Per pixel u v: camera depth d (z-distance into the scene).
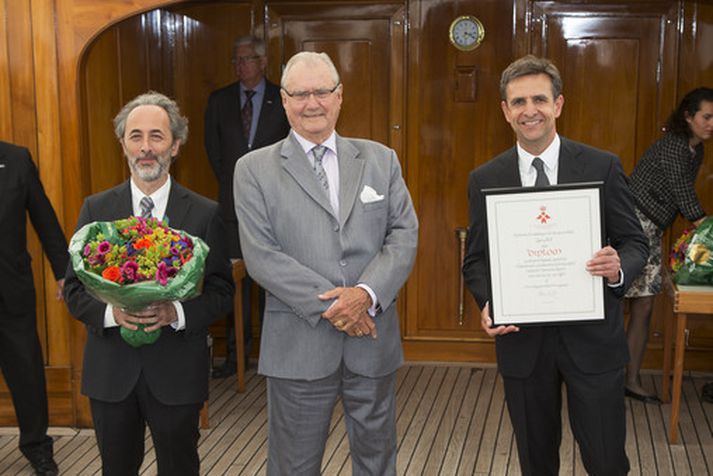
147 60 5.55
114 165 5.05
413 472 4.16
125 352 2.93
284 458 3.03
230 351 5.72
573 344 2.96
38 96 4.61
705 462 4.24
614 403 2.99
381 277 2.90
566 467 4.20
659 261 4.94
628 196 3.02
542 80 2.88
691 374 5.62
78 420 4.77
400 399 5.21
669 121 4.86
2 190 4.02
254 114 5.61
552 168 3.00
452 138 5.76
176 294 2.70
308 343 2.92
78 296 2.98
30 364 4.09
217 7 5.81
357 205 2.95
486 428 4.73
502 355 3.06
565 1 5.54
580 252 2.89
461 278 5.86
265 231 2.94
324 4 5.73
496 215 2.90
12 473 4.21
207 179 5.99
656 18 5.49
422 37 5.69
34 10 4.56
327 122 2.92
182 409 2.95
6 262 4.02
